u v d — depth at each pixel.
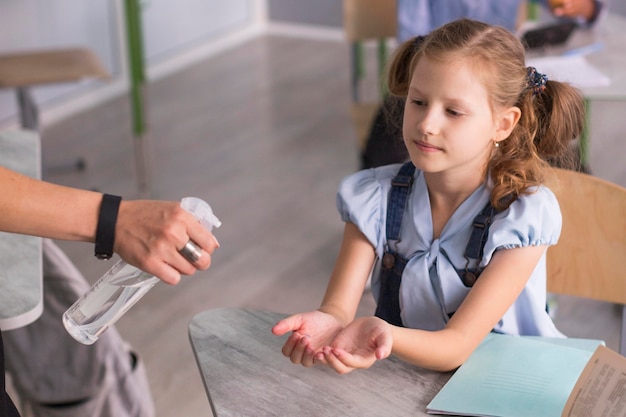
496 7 2.67
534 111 1.21
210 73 4.66
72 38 4.06
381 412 1.00
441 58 1.09
